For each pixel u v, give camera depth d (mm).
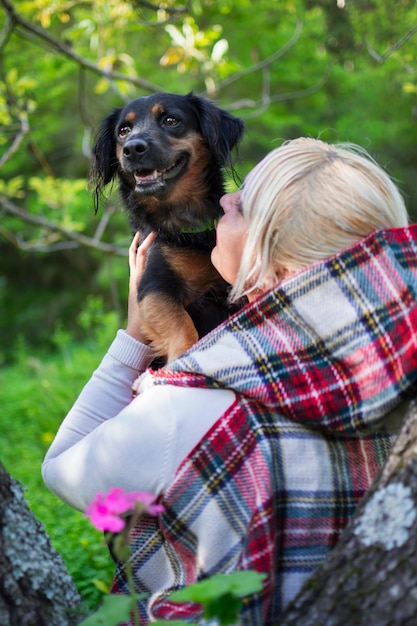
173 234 3650
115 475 2174
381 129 12102
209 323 3629
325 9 9969
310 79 11742
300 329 2098
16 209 6930
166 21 6012
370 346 2033
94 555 3721
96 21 6398
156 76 10938
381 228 2223
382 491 1907
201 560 2105
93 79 12617
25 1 6523
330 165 2258
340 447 2135
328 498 2098
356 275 2064
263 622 1954
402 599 1780
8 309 17906
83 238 6883
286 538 2066
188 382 2170
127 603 1867
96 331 10984
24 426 7715
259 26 10086
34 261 17719
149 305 3463
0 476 2217
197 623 1999
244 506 2070
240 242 2428
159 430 2146
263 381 2098
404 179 13523
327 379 2068
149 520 2248
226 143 3957
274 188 2246
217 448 2100
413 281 2072
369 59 9273
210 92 6629
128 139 3734
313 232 2197
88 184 4164
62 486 2311
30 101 6680
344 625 1827
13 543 2186
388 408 2027
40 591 2209
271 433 2080
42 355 13727
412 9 8000
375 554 1856
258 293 2379
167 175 3723
